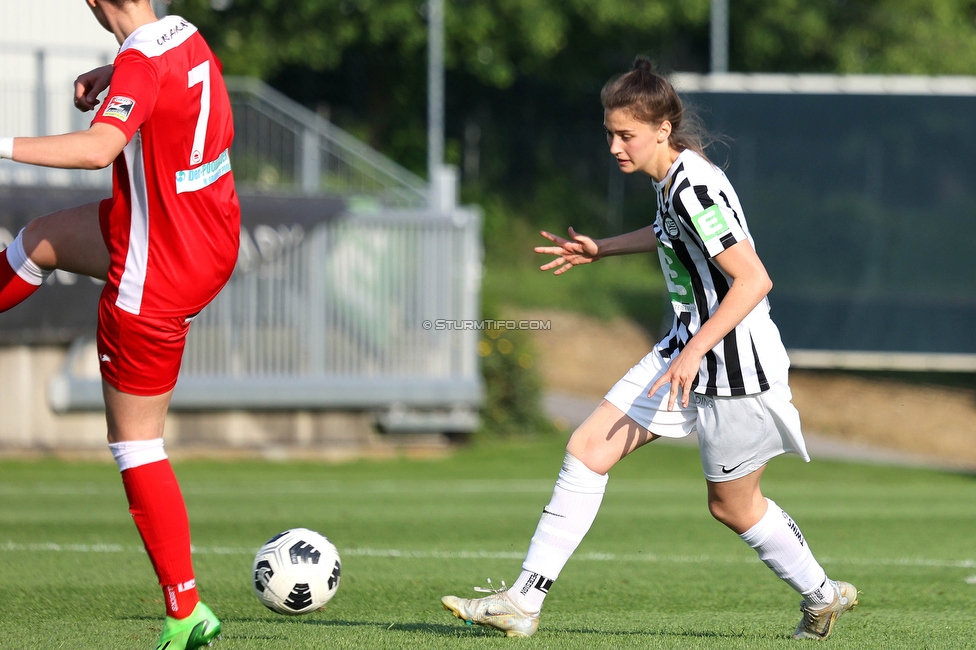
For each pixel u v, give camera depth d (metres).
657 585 21.97
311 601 16.16
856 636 16.14
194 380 57.84
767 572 23.95
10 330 53.75
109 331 12.89
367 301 60.62
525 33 112.50
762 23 113.62
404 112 125.31
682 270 14.69
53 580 21.47
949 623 17.62
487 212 122.38
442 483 49.56
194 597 13.34
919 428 77.00
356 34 108.12
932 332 65.38
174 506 13.16
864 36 112.94
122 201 12.82
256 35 105.12
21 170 55.62
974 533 32.16
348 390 59.75
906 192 65.75
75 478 48.78
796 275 66.56
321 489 45.41
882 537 30.98
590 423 15.23
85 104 14.58
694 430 15.08
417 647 14.54
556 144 130.38
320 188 64.19
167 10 49.88
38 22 61.75
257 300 59.09
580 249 16.97
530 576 15.25
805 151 66.31
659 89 14.30
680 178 14.22
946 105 65.25
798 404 81.25
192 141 12.77
